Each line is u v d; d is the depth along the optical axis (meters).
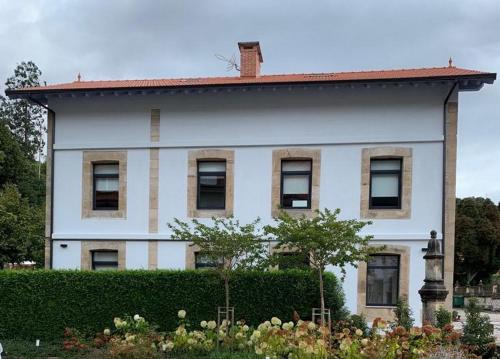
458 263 44.22
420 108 15.30
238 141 16.06
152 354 10.28
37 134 53.97
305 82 15.07
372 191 15.65
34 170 42.06
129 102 16.72
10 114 52.31
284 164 16.09
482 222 43.47
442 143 15.16
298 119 15.88
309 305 12.60
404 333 8.74
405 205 15.23
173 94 16.30
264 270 12.90
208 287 13.07
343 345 8.68
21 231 20.22
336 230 11.02
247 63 17.69
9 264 23.09
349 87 15.29
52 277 13.65
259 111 16.06
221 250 11.85
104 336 12.36
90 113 16.92
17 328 13.61
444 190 15.04
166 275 13.30
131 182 16.59
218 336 10.98
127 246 16.45
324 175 15.67
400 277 15.04
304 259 11.73
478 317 11.52
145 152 16.59
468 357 8.61
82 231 16.75
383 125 15.46
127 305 13.32
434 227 15.06
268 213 15.85
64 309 13.52
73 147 16.88
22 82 52.44
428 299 11.34
